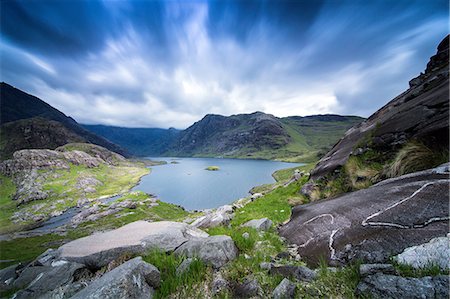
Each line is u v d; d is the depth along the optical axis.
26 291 7.79
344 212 9.02
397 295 3.92
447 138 10.41
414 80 22.05
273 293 4.99
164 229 10.23
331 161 19.81
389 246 5.65
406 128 13.43
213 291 5.62
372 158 15.11
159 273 6.07
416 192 7.52
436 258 4.45
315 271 5.61
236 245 8.32
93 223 105.06
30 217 137.38
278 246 8.37
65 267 8.57
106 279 5.39
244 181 191.25
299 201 18.16
